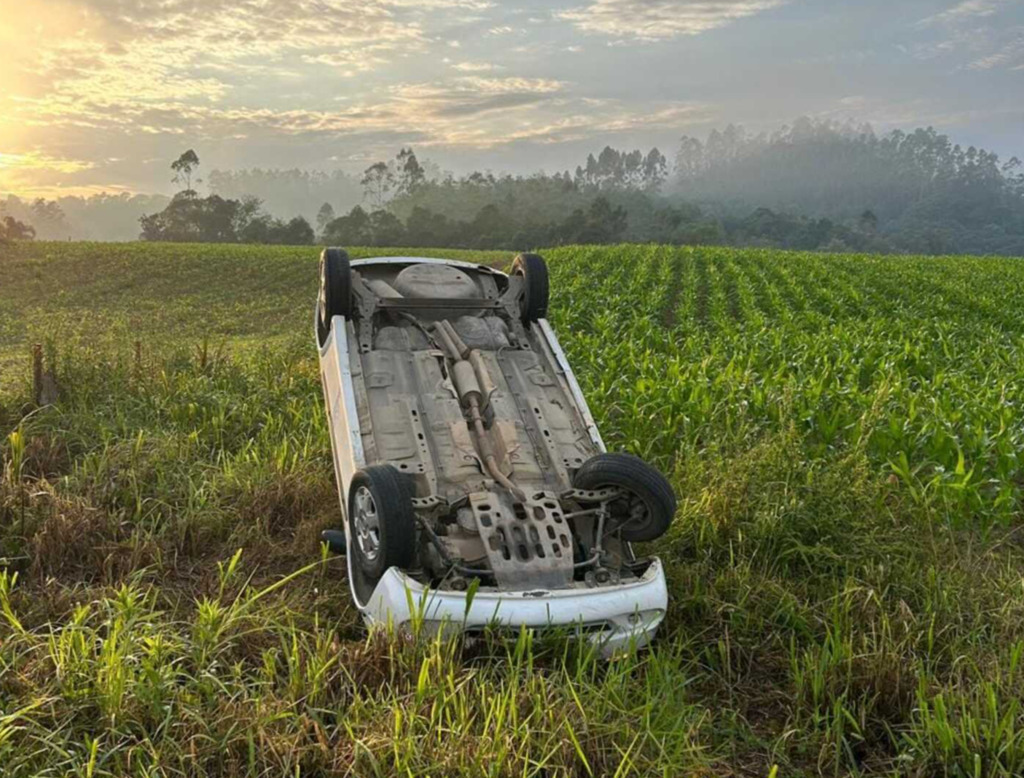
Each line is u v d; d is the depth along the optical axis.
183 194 145.50
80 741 4.09
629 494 5.80
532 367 7.15
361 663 4.71
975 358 16.09
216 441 9.44
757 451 8.52
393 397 6.42
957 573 6.64
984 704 4.66
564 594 4.99
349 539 5.84
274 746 3.99
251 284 45.59
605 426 10.34
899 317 25.14
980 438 9.50
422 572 5.40
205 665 4.64
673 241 144.75
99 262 52.50
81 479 7.78
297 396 11.30
